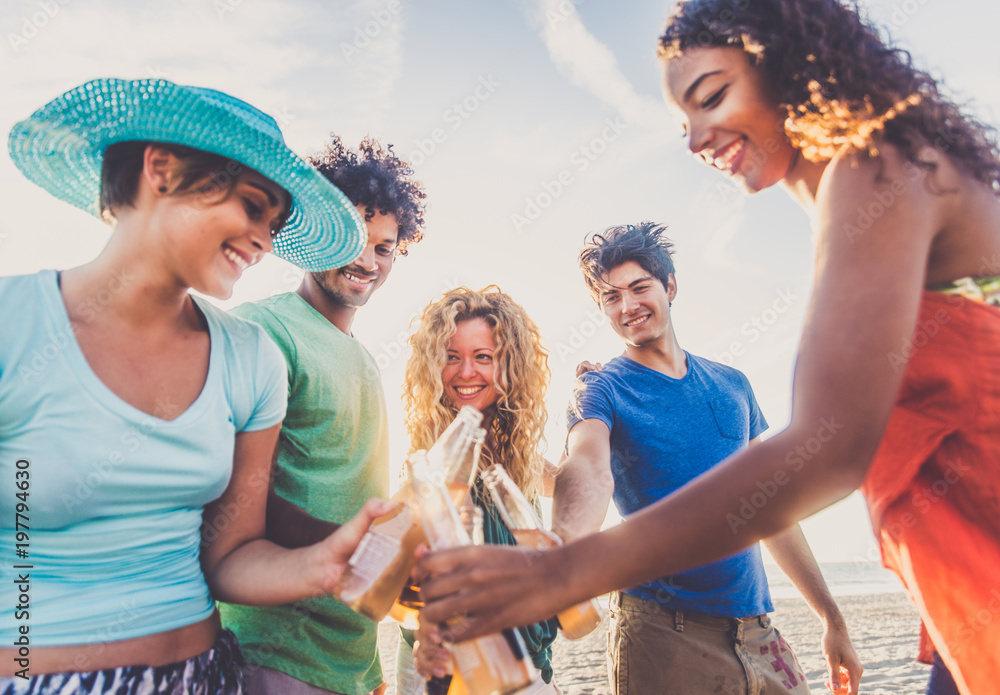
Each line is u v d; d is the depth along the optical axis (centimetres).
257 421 134
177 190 108
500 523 165
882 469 93
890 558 95
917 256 82
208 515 132
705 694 195
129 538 110
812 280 87
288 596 118
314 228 152
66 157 127
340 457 194
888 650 689
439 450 129
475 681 98
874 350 78
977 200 89
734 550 78
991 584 83
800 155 102
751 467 78
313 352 192
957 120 91
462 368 189
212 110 105
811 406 79
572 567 80
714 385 234
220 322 131
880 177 84
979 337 86
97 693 99
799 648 715
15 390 100
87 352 108
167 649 111
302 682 166
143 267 111
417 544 114
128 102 109
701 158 110
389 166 238
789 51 94
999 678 83
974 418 85
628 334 234
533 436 193
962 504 86
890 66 90
